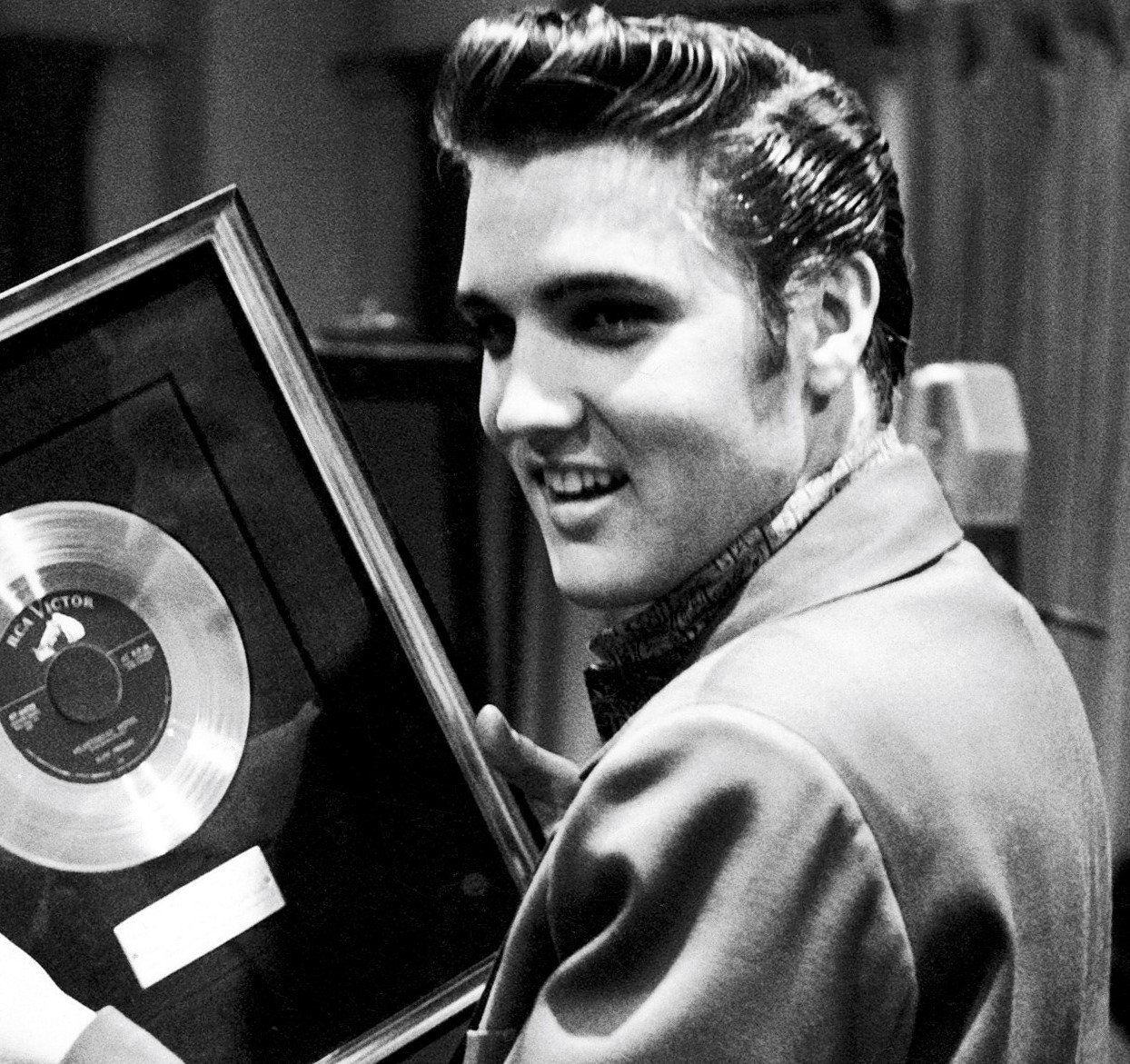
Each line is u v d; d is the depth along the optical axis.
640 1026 1.00
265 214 2.91
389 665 1.40
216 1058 1.34
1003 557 2.00
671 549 1.13
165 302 1.35
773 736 1.01
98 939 1.33
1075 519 3.53
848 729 1.04
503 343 1.17
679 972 1.00
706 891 1.01
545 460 1.13
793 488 1.17
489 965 1.39
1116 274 3.54
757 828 1.00
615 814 1.04
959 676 1.12
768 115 1.13
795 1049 0.99
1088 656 3.56
